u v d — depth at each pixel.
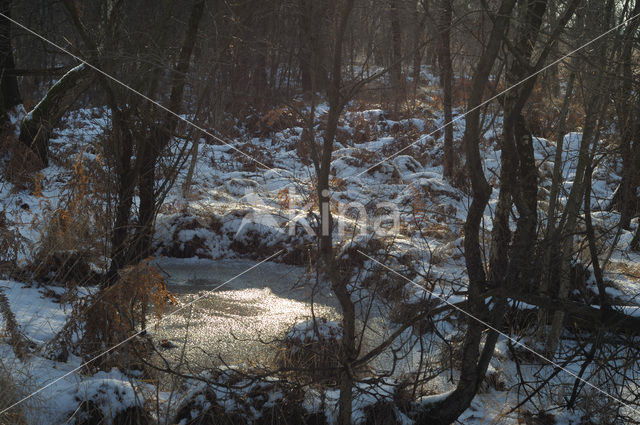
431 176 14.48
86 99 15.52
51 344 4.93
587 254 6.30
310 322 4.77
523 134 5.40
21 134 11.30
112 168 5.88
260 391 3.91
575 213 5.20
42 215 8.39
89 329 4.82
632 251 7.65
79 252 6.48
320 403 3.95
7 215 8.96
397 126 17.72
